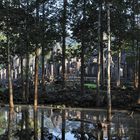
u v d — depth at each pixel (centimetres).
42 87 5038
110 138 2481
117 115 3638
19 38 3962
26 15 3925
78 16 4772
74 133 2656
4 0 3866
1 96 4869
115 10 4247
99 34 4309
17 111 3881
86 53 5119
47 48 4756
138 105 4094
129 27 4566
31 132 2670
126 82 6725
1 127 2864
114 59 7906
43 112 3828
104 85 5475
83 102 4441
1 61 4109
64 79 5153
